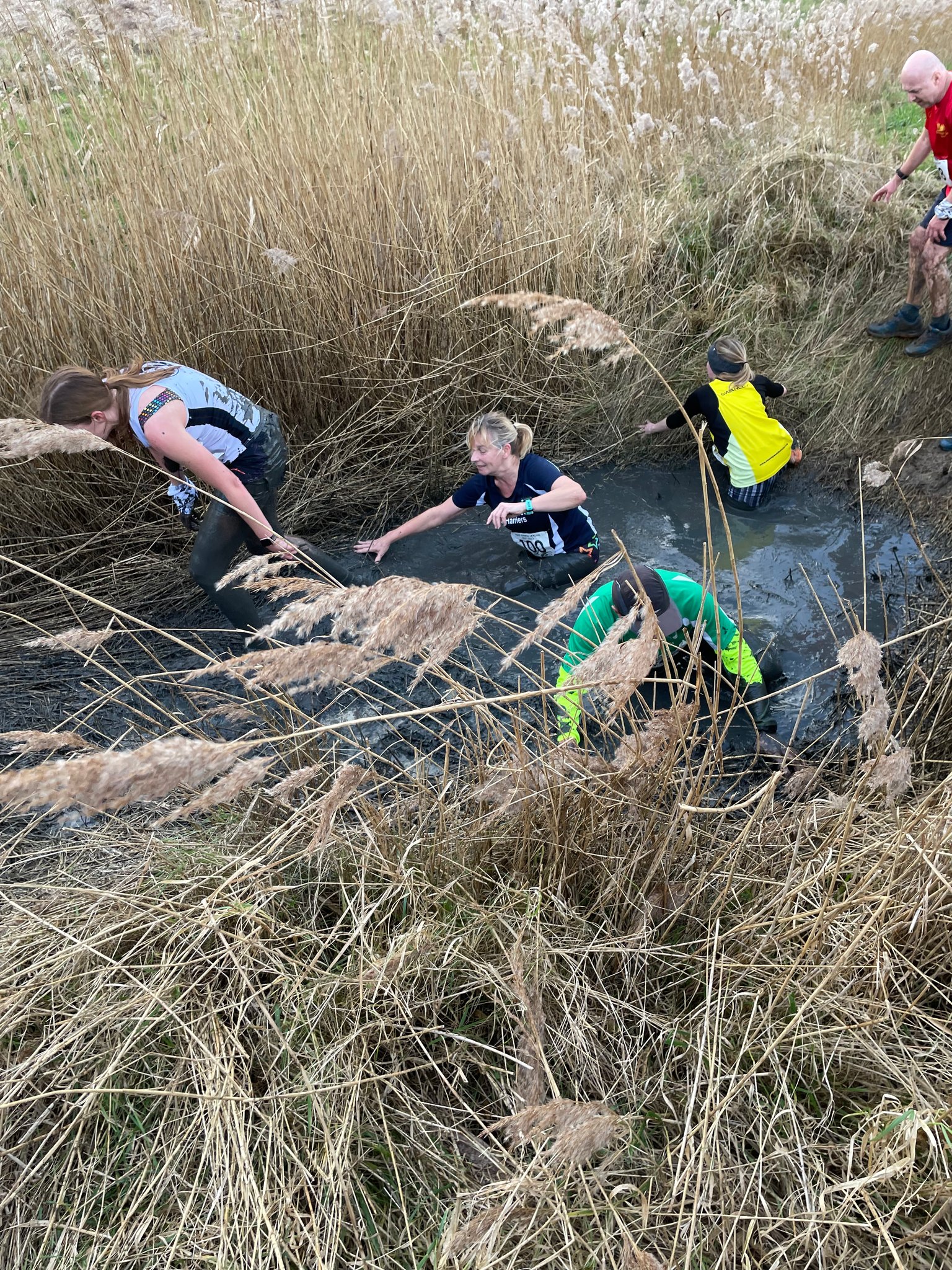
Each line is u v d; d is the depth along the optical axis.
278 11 4.63
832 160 6.13
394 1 5.08
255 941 2.30
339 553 4.59
